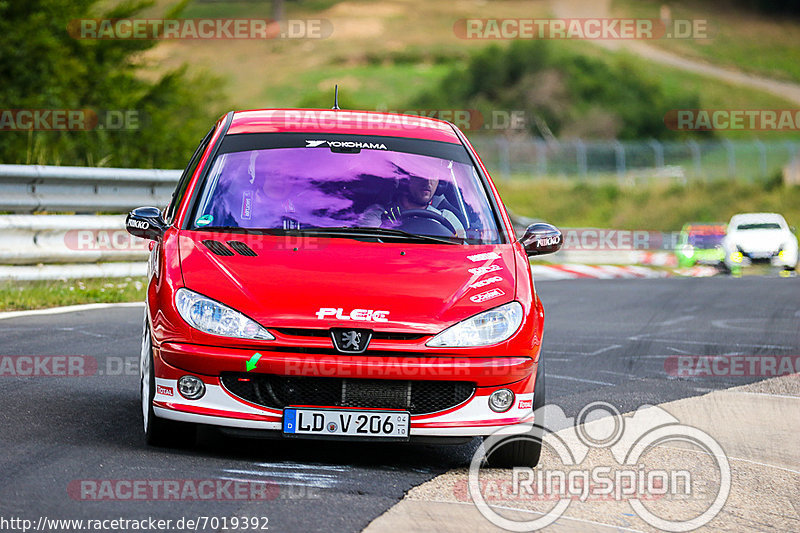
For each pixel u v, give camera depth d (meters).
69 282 41.72
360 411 18.11
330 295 18.56
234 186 21.47
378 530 15.09
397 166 22.52
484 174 23.19
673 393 28.81
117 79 69.06
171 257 19.56
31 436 19.36
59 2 66.69
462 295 19.12
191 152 68.69
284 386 18.16
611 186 169.12
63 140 61.47
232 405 18.09
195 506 15.62
